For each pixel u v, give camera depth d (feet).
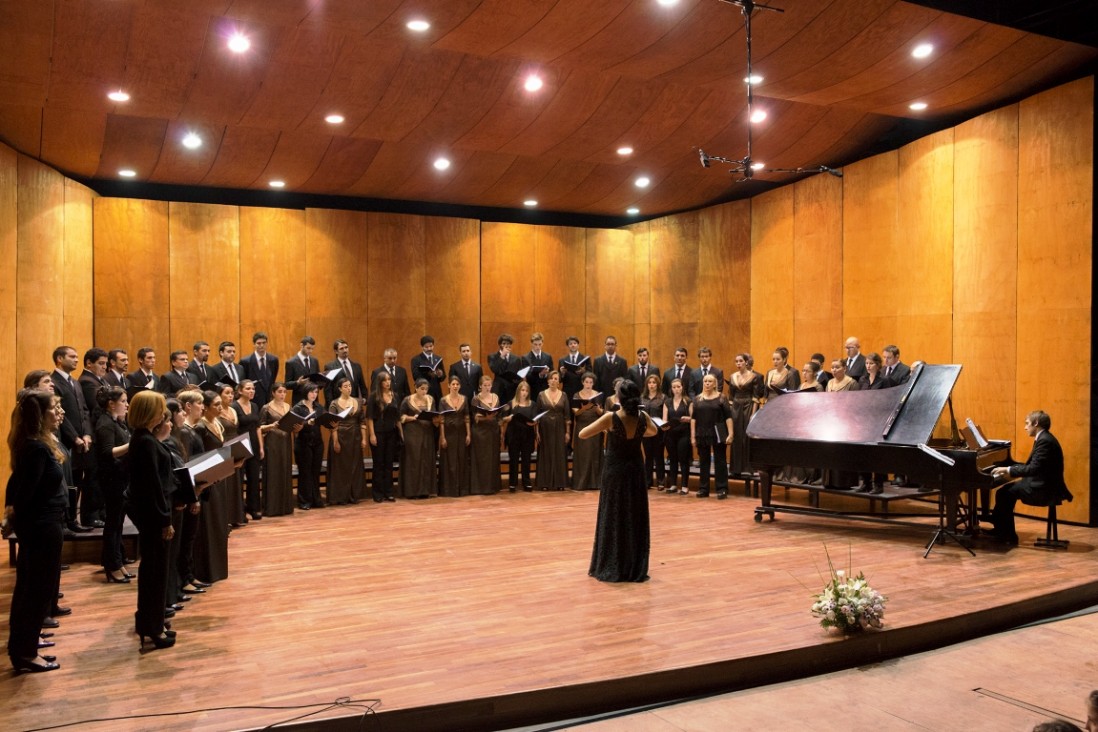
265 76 25.35
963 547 23.35
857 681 15.28
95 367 24.88
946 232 30.58
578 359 36.94
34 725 12.16
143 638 15.51
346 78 25.77
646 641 15.88
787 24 22.29
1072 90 26.27
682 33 22.61
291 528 26.84
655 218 46.29
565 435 34.86
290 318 39.37
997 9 23.31
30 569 14.39
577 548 23.97
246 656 15.11
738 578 20.56
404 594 19.21
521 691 13.43
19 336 29.37
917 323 31.89
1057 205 26.78
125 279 36.35
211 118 28.76
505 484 36.86
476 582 20.25
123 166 34.58
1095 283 25.91
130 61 23.67
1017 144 28.04
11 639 14.30
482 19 21.40
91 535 21.99
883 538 25.21
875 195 33.76
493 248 43.50
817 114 31.91
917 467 23.91
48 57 23.17
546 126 30.78
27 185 30.07
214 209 37.96
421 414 32.30
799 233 37.83
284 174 37.04
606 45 23.34
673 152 34.60
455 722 13.02
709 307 43.14
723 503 31.58
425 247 41.86
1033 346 27.61
